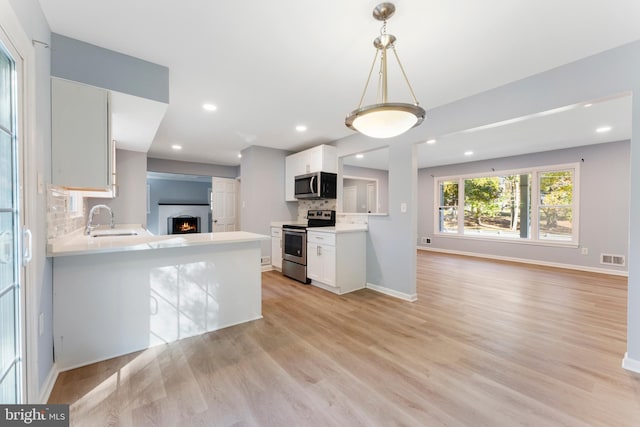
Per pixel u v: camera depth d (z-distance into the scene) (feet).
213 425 4.57
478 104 8.75
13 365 4.05
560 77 7.12
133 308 6.96
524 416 4.79
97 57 6.28
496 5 5.01
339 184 14.62
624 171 15.06
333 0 4.90
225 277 8.41
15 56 3.95
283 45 6.28
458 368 6.26
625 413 4.84
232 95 8.99
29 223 4.33
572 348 7.15
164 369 6.18
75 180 6.07
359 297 11.39
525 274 15.37
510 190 19.71
